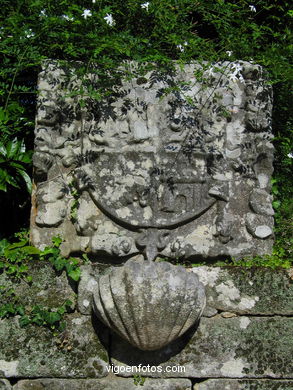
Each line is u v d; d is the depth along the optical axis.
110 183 2.81
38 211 2.80
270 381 2.68
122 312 2.52
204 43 3.07
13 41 3.01
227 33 3.21
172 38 3.04
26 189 3.16
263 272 2.73
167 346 2.67
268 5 3.62
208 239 2.83
